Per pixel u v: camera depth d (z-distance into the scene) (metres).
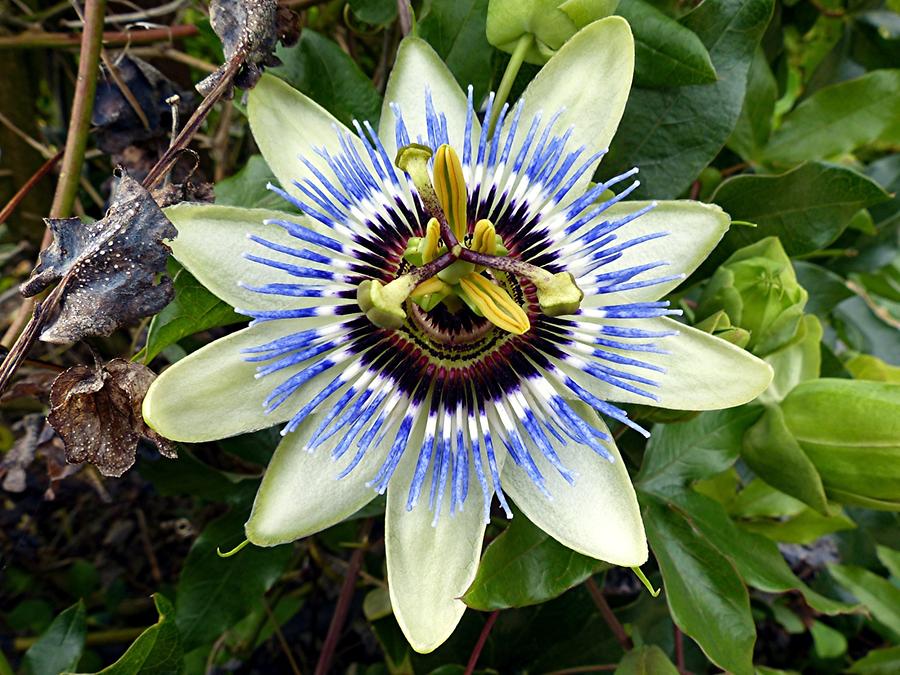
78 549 0.24
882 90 0.20
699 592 0.15
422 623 0.11
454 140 0.13
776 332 0.15
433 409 0.12
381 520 0.20
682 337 0.12
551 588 0.13
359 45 0.21
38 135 0.21
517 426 0.13
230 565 0.17
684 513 0.15
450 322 0.13
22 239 0.22
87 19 0.15
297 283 0.12
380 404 0.12
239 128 0.22
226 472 0.18
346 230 0.12
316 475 0.12
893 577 0.22
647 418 0.15
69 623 0.14
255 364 0.11
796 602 0.22
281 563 0.17
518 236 0.13
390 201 0.13
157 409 0.11
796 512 0.19
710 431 0.16
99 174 0.23
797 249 0.18
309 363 0.12
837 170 0.17
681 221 0.13
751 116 0.20
